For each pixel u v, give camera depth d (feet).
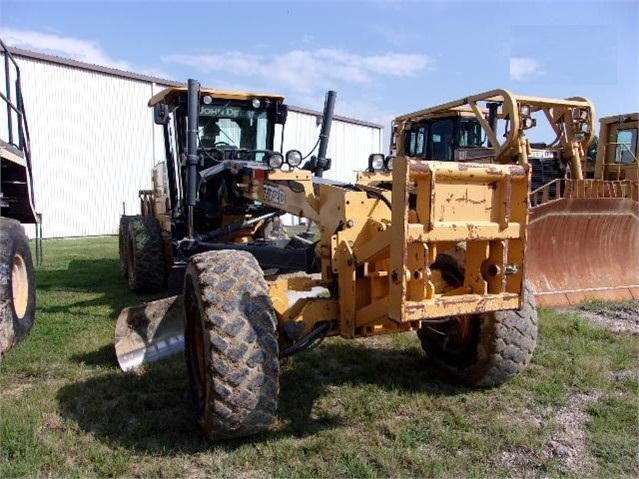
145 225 23.71
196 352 11.32
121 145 58.13
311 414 11.76
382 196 11.37
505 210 10.25
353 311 11.09
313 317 11.32
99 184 56.70
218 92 21.36
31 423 10.87
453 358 13.73
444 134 32.09
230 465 9.78
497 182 10.30
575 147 27.99
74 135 54.49
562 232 22.48
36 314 19.75
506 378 12.99
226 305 10.09
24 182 17.84
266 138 22.70
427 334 14.46
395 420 11.55
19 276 16.47
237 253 11.21
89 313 19.95
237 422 9.91
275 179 13.82
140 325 14.67
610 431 11.09
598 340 16.84
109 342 16.34
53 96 52.70
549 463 9.94
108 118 56.95
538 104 25.44
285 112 22.71
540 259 22.13
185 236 21.49
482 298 10.23
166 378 13.44
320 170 20.34
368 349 16.01
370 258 10.73
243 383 9.79
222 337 9.85
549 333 17.26
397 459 10.00
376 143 82.89
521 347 12.73
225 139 21.99
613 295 22.66
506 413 11.94
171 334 15.12
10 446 10.12
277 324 11.28
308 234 18.11
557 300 21.52
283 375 13.85
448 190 9.84
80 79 54.60
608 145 38.06
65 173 54.03
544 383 13.38
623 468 9.82
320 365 14.64
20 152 17.33
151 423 11.12
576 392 13.10
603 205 22.50
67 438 10.51
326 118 20.33
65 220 54.19
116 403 12.14
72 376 13.73
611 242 23.77
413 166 9.42
